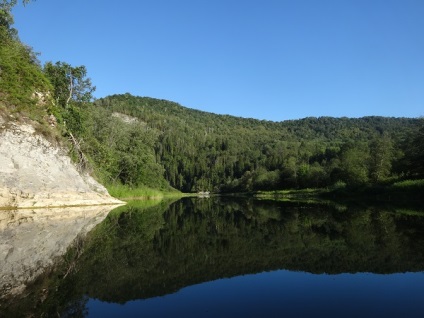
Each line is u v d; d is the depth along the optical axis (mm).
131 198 58531
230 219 24344
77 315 5934
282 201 55781
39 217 22453
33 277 8344
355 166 63312
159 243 13711
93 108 60250
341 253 11062
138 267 9547
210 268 9469
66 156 35000
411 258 10086
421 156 56188
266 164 141250
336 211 29953
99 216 24969
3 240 13406
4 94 30141
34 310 6164
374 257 10367
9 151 28281
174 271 9141
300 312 6012
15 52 33875
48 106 35312
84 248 12367
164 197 79312
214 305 6453
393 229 16406
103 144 55031
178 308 6316
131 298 6883
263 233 16203
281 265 9703
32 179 29375
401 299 6633
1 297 6883
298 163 118750
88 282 8031
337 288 7457
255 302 6617
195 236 15688
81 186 35500
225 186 141125
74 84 45969
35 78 34250
